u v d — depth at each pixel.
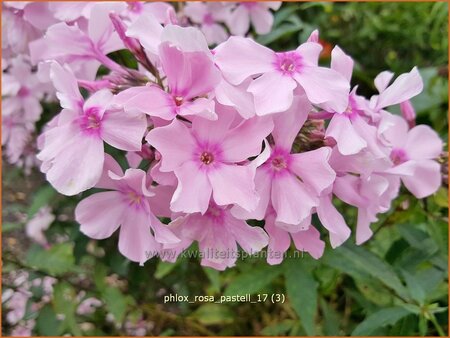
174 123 0.09
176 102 0.10
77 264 0.19
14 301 0.20
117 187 0.11
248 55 0.10
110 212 0.11
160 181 0.10
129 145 0.10
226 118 0.10
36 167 0.21
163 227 0.10
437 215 0.16
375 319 0.13
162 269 0.18
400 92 0.11
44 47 0.13
